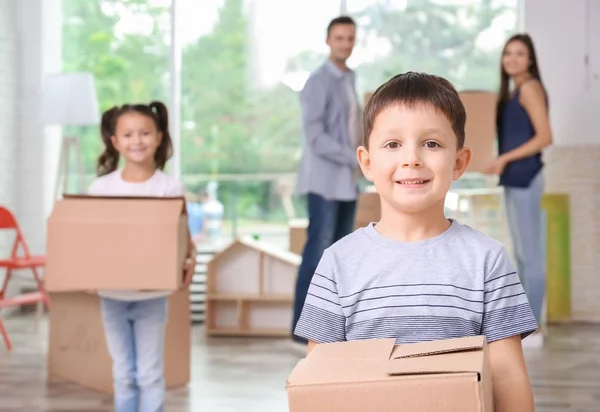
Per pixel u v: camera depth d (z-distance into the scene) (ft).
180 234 11.19
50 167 24.70
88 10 25.27
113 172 12.52
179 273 11.14
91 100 22.53
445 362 4.38
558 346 19.45
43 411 14.29
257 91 25.21
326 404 4.27
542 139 18.61
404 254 5.71
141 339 11.55
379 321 5.63
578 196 22.70
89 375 15.81
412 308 5.60
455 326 5.55
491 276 5.61
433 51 24.27
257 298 20.75
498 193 21.68
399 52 24.36
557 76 22.81
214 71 25.27
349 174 17.93
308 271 17.99
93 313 15.71
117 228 11.09
